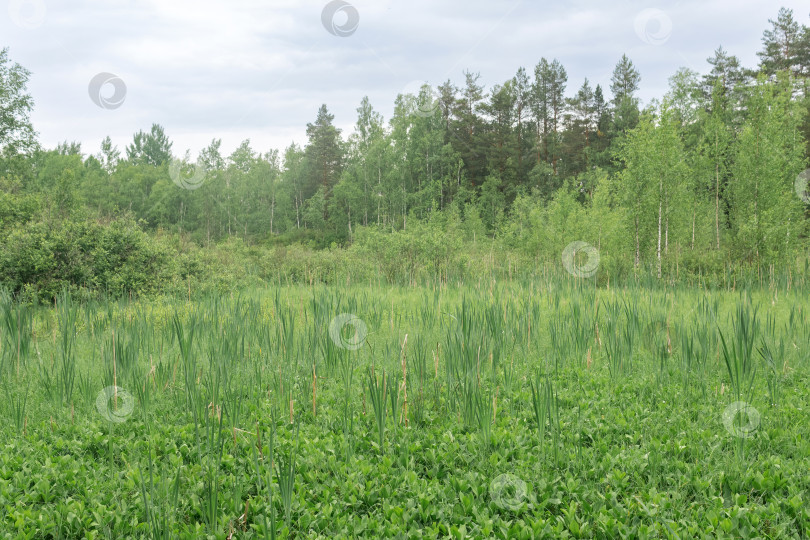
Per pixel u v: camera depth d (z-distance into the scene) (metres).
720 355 6.70
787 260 17.83
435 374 6.01
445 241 18.78
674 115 21.12
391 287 13.80
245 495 3.84
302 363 6.64
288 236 53.66
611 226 22.66
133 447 4.55
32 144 30.17
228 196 59.59
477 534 3.32
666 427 4.91
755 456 4.36
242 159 70.00
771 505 3.49
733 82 40.12
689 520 3.44
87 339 7.87
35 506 3.73
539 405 4.34
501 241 28.61
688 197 21.45
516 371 6.61
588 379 6.39
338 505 3.68
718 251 18.95
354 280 16.23
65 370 5.54
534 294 11.55
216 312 7.73
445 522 3.49
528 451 4.47
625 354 6.72
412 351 6.65
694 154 23.81
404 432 4.80
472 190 47.41
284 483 3.36
